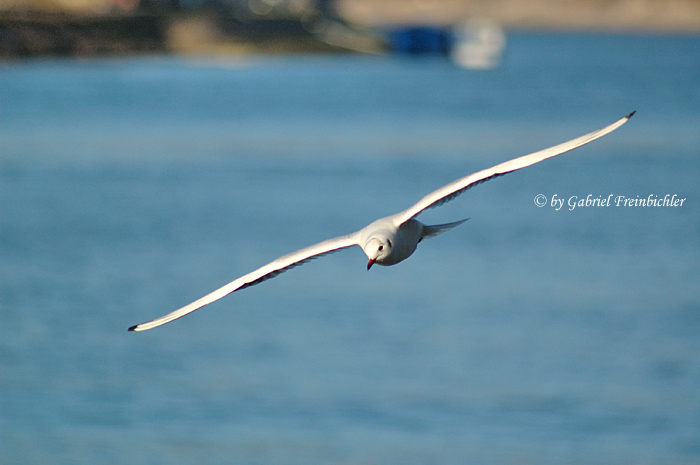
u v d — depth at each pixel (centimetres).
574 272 3366
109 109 7962
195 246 3672
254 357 2433
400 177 5241
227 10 13950
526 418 2119
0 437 1952
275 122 7588
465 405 2177
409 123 7638
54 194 4631
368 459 1948
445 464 1891
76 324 2708
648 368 2402
